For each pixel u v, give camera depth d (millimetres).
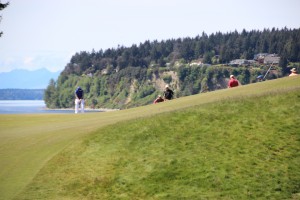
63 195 24906
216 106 37469
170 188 25734
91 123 41625
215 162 28156
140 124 35062
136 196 25078
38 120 49750
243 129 32562
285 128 32156
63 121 47469
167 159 28828
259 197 24562
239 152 29422
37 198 24156
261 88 49344
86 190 25688
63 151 31125
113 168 28188
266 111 35062
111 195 25234
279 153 29141
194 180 26375
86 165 28703
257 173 26797
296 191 25141
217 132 32438
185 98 54062
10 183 26016
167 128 33688
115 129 34688
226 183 25906
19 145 34156
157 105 51312
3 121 49531
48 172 27703
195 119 34906
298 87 41219
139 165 28375
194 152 29656
